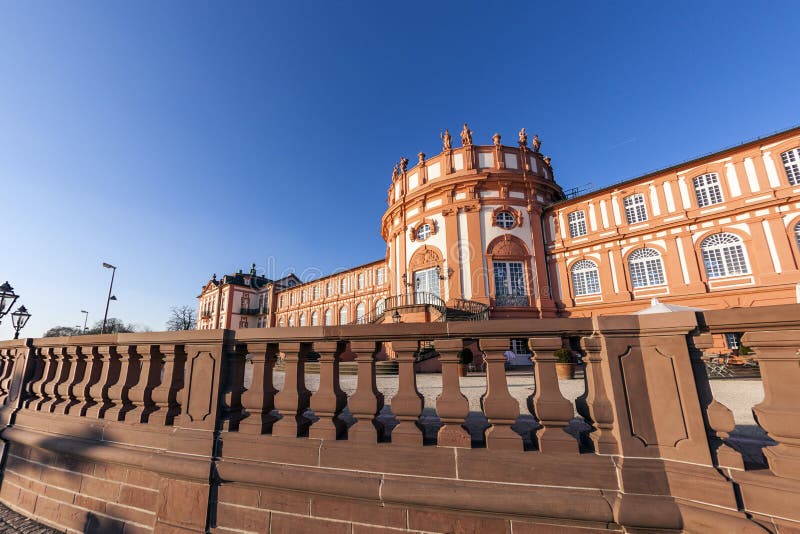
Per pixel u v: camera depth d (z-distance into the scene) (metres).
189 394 3.12
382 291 35.56
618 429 2.21
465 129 22.42
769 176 15.47
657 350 2.23
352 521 2.47
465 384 9.15
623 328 2.31
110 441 3.42
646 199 18.67
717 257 16.52
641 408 2.20
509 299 19.70
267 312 50.47
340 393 2.82
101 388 3.72
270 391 3.03
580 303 19.95
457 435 2.46
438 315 18.00
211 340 3.14
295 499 2.62
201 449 2.90
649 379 2.22
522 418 4.36
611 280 19.19
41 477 3.90
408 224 23.23
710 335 2.15
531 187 21.45
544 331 2.43
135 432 3.30
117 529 3.16
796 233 14.77
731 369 11.19
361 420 2.69
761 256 15.28
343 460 2.56
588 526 2.12
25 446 4.21
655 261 18.14
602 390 2.35
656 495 2.04
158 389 3.36
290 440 2.74
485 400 2.48
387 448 2.52
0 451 4.52
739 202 15.97
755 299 15.25
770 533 1.75
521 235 20.67
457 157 22.22
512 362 16.58
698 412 2.09
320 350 2.88
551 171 24.12
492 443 2.38
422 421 3.88
